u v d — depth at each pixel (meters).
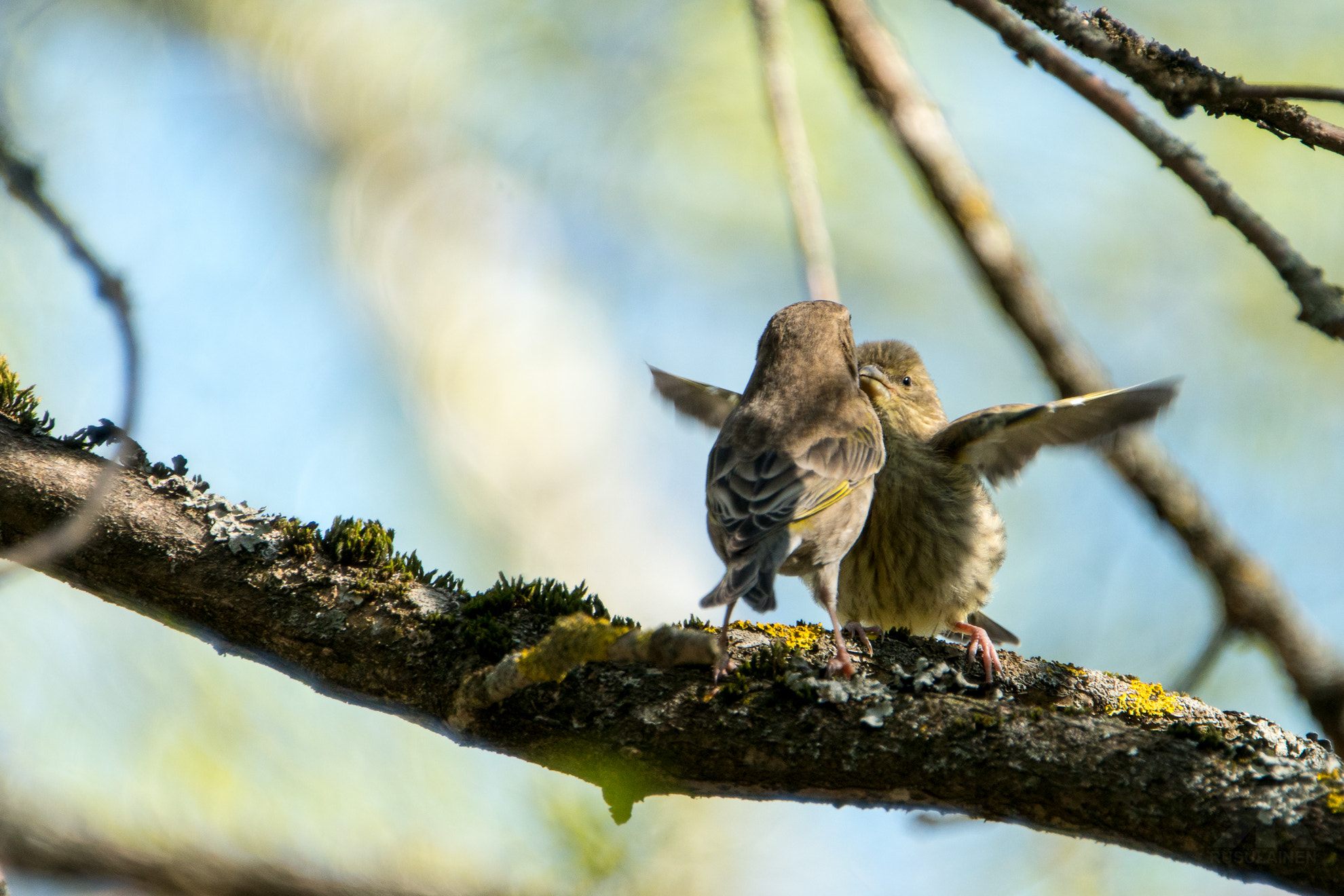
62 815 10.25
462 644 7.45
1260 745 7.11
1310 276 6.61
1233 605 11.09
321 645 7.57
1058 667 7.72
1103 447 10.81
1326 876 6.73
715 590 8.55
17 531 7.68
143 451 8.03
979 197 11.62
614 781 7.38
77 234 7.39
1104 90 7.14
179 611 7.70
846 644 7.71
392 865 10.52
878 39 11.67
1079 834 7.22
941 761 7.19
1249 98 6.91
